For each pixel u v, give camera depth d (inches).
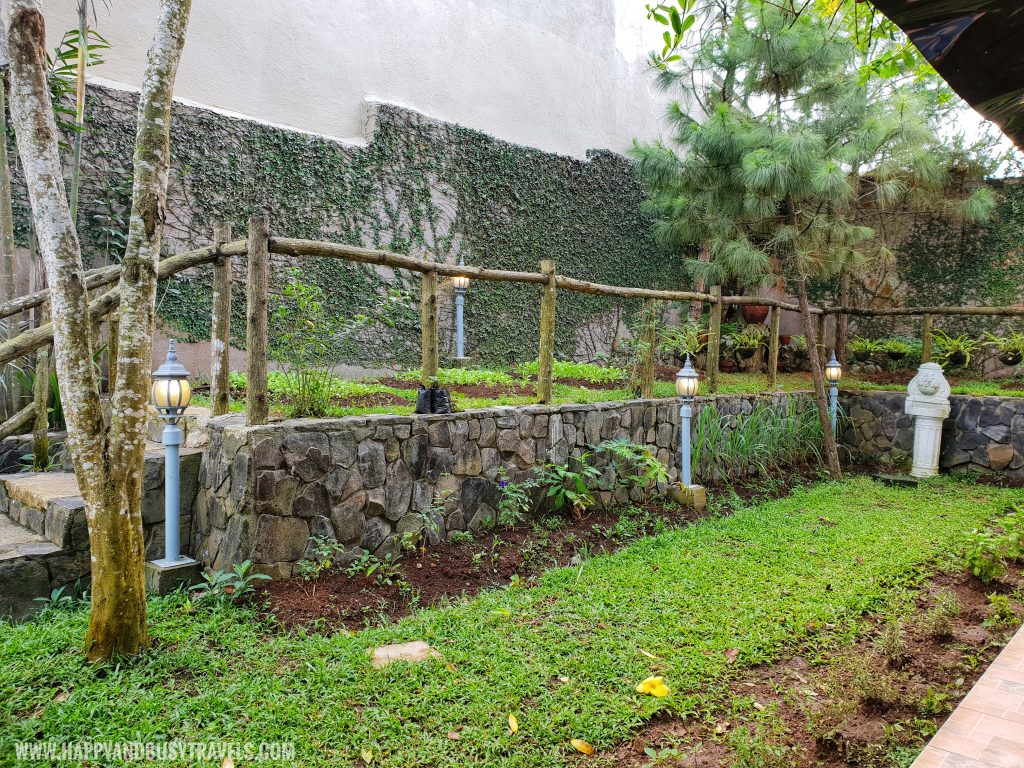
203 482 139.9
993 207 323.0
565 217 395.9
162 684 91.4
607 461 200.1
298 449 132.2
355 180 308.7
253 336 131.0
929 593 138.5
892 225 380.5
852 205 371.2
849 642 113.0
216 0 274.8
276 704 86.4
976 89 62.1
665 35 99.5
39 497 135.6
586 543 169.3
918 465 267.6
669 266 452.4
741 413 254.5
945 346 335.0
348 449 140.2
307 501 133.1
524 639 108.7
